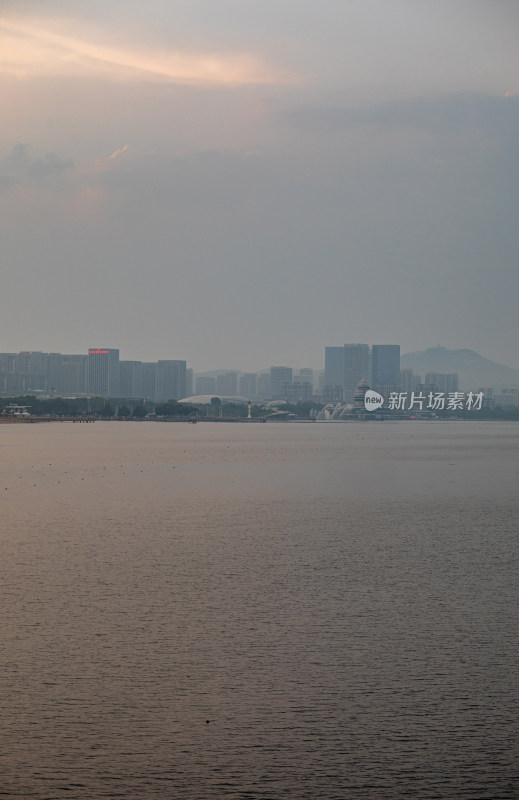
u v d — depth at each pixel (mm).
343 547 72062
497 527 85125
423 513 96688
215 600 52500
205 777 30422
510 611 50312
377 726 34312
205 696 36969
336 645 43656
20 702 36188
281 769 31047
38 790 29469
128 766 31109
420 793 29594
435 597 53688
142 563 63969
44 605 50875
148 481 138000
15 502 105500
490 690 37875
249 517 91688
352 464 186375
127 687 37875
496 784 30219
